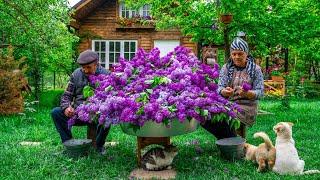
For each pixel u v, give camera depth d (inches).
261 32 499.8
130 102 215.3
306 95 892.6
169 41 982.4
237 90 257.4
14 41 625.9
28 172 225.3
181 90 225.9
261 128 374.9
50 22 620.4
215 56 633.0
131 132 230.4
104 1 994.7
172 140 311.1
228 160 244.1
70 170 230.5
